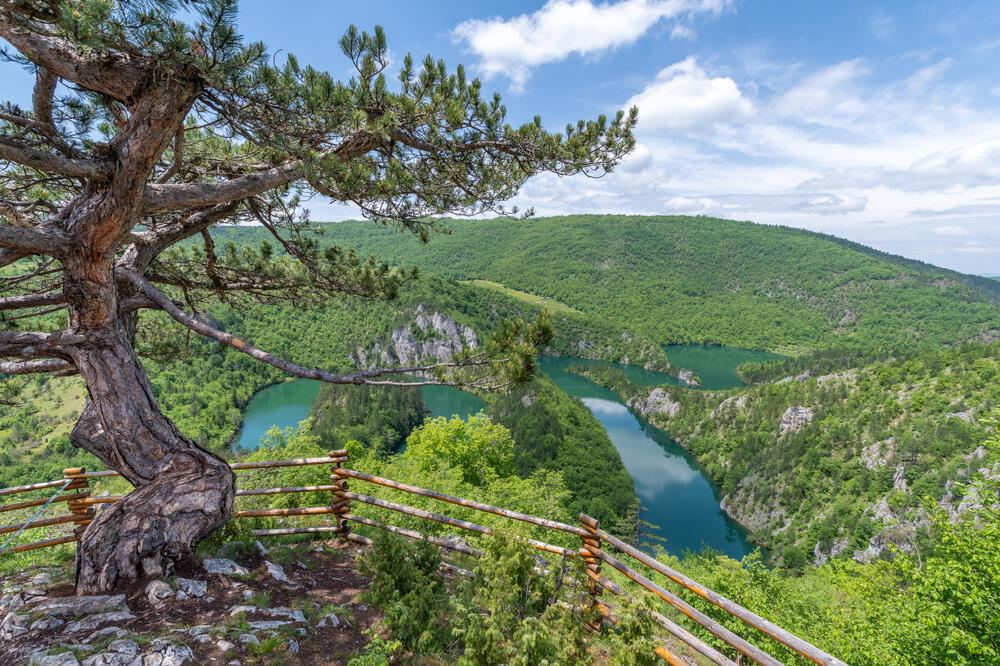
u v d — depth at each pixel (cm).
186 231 593
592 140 627
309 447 2697
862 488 9450
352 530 688
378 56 525
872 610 1488
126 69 350
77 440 466
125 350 472
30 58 353
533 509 2848
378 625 423
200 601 402
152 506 430
